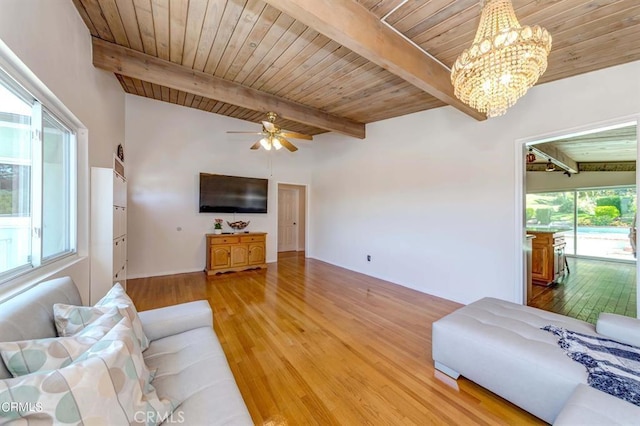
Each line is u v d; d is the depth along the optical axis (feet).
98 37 8.04
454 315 6.73
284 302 11.21
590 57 7.44
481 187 10.73
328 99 12.05
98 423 2.50
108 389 2.69
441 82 8.20
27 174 5.13
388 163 14.75
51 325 3.66
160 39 8.05
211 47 8.37
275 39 7.86
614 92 7.75
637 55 7.27
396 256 14.24
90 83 7.79
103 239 7.69
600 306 10.77
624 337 5.34
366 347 7.63
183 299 11.43
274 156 19.54
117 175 8.77
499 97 5.25
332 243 19.03
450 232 11.78
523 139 9.51
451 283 11.71
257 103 11.32
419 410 5.27
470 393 5.76
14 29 3.93
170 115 15.26
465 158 11.26
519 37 4.41
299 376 6.28
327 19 5.37
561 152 17.40
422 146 12.98
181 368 4.32
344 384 6.02
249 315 9.82
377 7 6.01
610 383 4.06
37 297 3.71
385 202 14.92
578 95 8.36
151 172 14.79
